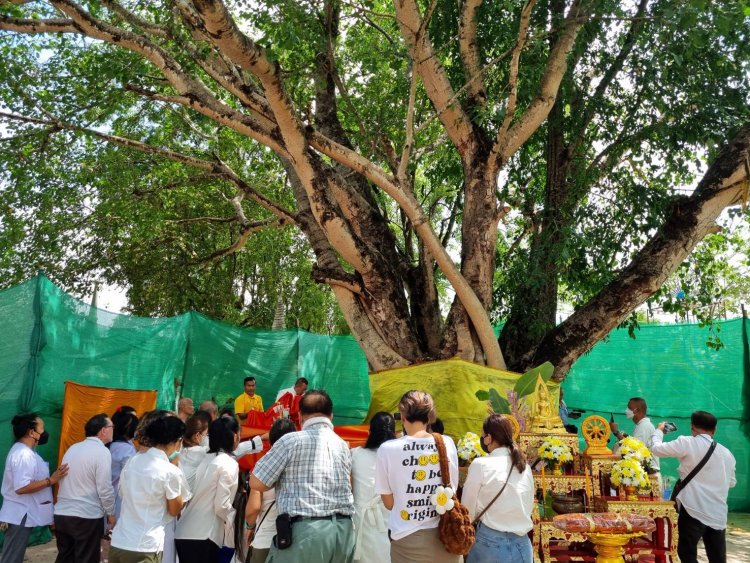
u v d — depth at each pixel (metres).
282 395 9.29
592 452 5.97
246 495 6.01
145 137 12.54
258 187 16.64
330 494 4.22
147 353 9.84
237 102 12.34
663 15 7.94
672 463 11.30
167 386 10.09
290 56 9.49
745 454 11.10
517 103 10.55
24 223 11.12
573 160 10.62
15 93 9.98
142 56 9.52
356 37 11.38
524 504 4.40
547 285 10.09
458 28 10.25
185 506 5.25
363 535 4.83
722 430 11.19
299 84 11.45
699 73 9.63
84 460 5.90
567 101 10.57
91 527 5.88
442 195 13.93
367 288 9.13
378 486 4.23
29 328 8.20
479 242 9.16
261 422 8.52
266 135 8.54
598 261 10.18
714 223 9.02
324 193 8.59
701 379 11.44
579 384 12.30
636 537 5.69
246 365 11.40
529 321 9.83
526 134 9.29
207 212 17.31
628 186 10.52
